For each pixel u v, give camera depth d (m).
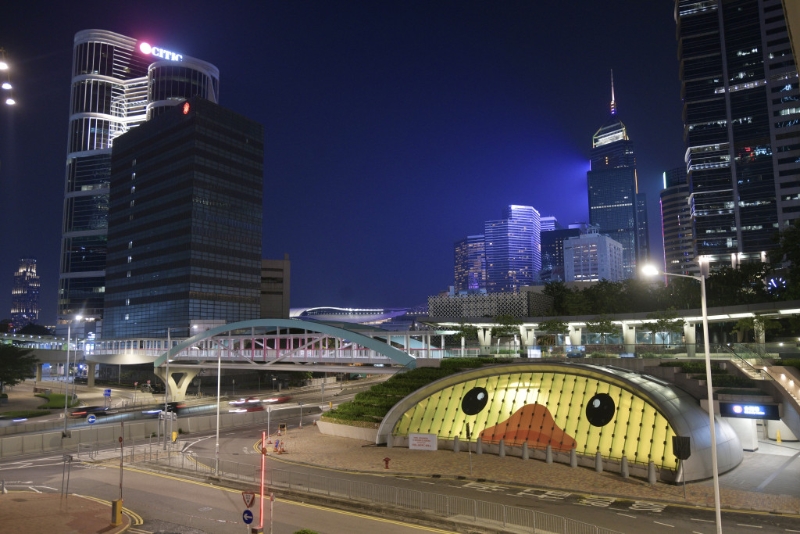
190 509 31.39
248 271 153.25
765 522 28.48
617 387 43.69
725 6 180.62
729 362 47.22
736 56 176.88
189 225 140.50
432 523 28.36
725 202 172.38
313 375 148.62
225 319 145.88
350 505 32.00
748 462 42.03
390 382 61.38
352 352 77.12
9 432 62.38
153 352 117.75
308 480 36.31
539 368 48.28
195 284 139.50
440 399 51.81
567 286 142.38
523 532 26.50
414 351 71.94
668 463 37.69
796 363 44.66
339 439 56.16
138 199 158.50
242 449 51.84
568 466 41.41
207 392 124.19
